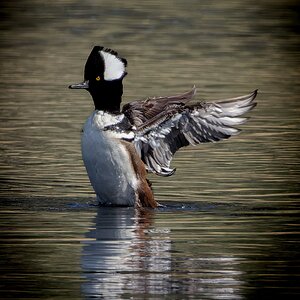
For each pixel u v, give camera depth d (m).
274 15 41.78
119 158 14.59
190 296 10.60
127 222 13.75
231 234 13.12
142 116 15.52
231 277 11.27
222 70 29.67
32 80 28.06
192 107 14.74
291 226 13.55
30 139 20.16
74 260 11.84
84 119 22.52
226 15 41.50
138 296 10.59
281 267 11.62
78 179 16.64
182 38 35.75
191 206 14.84
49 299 10.50
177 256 12.05
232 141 20.12
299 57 32.72
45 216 14.08
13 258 11.92
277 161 18.14
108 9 42.69
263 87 27.09
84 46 33.88
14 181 16.41
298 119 22.73
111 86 14.80
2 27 38.09
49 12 41.81
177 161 18.16
